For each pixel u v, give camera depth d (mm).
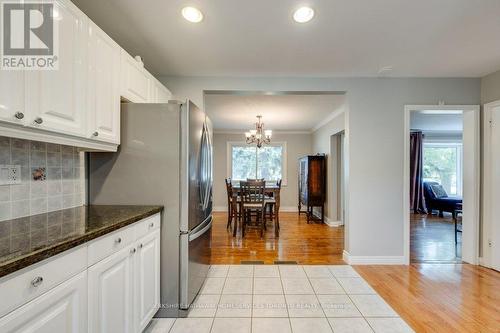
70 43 1322
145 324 1655
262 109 4652
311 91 3037
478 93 3025
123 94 1854
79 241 1044
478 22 1911
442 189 6582
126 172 1920
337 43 2232
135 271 1537
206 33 2070
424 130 6883
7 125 1050
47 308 906
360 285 2475
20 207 1432
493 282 2533
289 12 1795
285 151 7078
